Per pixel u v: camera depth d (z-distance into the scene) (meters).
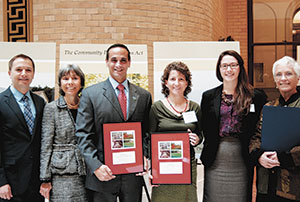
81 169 2.29
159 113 2.40
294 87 2.18
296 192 2.04
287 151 2.02
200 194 3.96
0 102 2.34
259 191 2.28
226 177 2.37
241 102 2.33
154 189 2.44
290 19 7.30
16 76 2.38
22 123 2.32
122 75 2.29
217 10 5.66
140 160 2.24
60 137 2.32
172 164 2.30
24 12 4.14
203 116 2.51
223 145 2.39
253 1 7.47
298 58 7.29
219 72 2.48
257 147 2.25
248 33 7.53
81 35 4.06
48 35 4.11
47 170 2.26
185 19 4.48
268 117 2.12
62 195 2.25
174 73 2.35
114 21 4.08
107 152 2.19
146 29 4.21
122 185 2.28
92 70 3.63
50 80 3.62
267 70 7.48
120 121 2.25
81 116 2.22
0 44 3.56
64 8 4.06
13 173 2.29
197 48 3.71
